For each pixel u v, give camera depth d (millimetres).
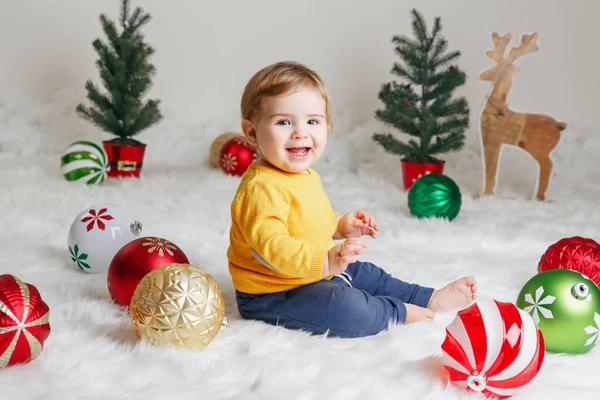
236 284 1707
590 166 3951
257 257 1599
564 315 1495
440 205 2832
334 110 4359
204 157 4250
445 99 3539
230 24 4414
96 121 3711
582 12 4148
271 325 1634
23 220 2605
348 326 1578
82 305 1713
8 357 1343
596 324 1503
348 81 4402
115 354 1438
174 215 2783
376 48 4352
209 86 4473
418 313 1685
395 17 4309
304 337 1571
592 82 4215
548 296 1521
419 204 2867
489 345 1265
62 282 1960
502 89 3354
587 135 4102
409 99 3520
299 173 1703
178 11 4383
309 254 1524
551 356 1501
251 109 1676
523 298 1574
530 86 4246
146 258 1731
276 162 1647
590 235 2645
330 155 4191
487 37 4230
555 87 4238
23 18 4332
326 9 4352
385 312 1617
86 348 1465
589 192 3666
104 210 2129
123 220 2127
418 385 1323
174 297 1445
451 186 2869
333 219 1758
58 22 4352
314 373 1362
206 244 2363
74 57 4391
